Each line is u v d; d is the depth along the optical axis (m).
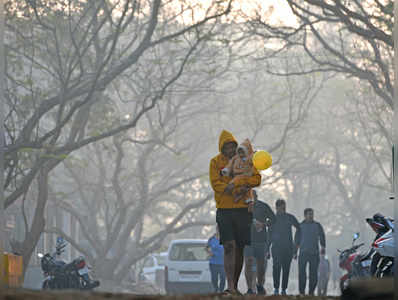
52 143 55.28
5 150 53.72
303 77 94.38
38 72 76.75
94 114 66.75
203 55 70.25
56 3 59.12
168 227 84.69
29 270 74.44
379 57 63.94
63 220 105.50
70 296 12.55
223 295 16.41
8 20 59.25
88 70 66.38
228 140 22.05
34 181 78.62
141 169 87.19
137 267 101.81
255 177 21.91
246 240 22.14
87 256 75.75
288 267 36.56
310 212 39.22
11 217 74.56
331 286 96.81
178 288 57.12
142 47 59.19
